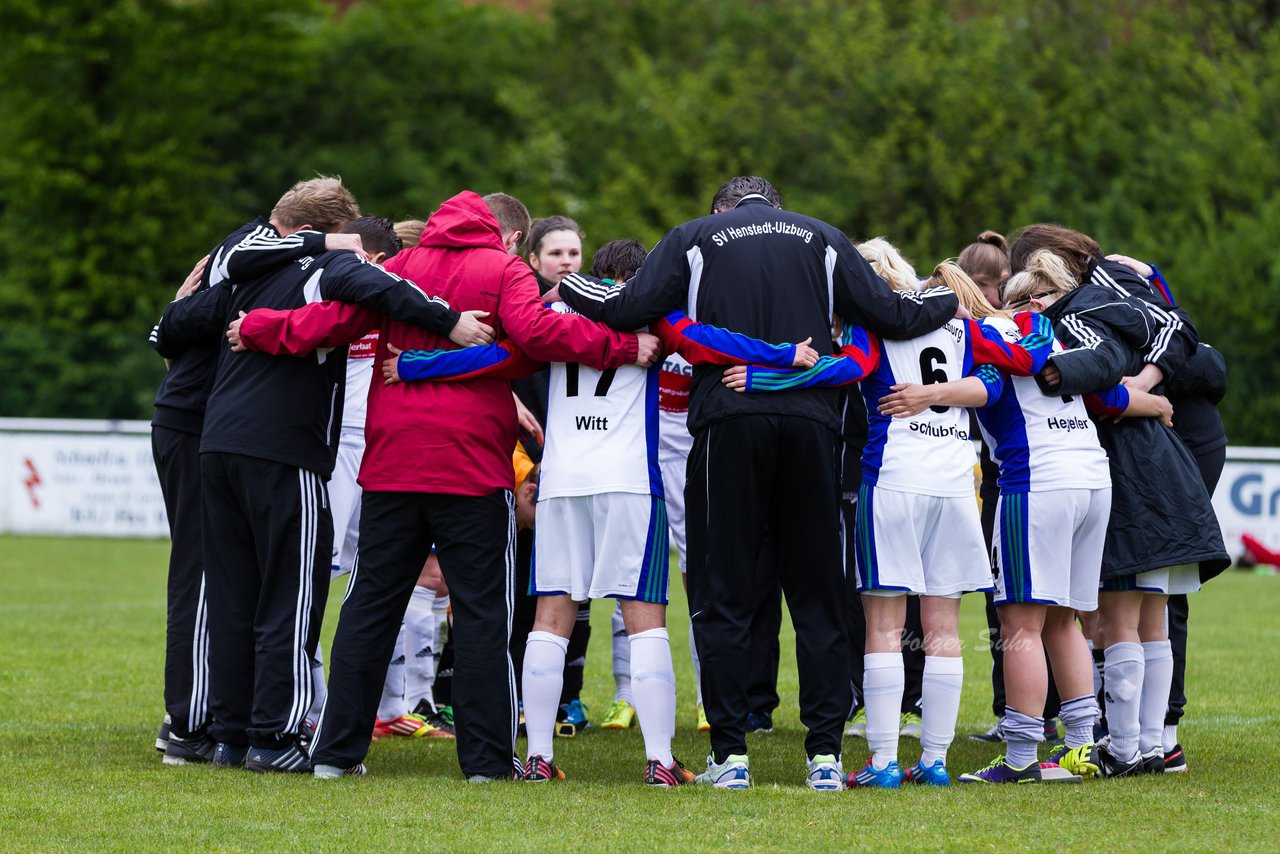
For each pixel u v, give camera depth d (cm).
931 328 1471
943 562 1477
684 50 9525
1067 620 1551
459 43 9719
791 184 8194
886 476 1456
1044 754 1730
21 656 2448
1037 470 1500
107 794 1388
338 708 1502
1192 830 1243
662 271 1448
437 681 1994
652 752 1474
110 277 8481
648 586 1479
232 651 1563
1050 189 7481
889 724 1470
